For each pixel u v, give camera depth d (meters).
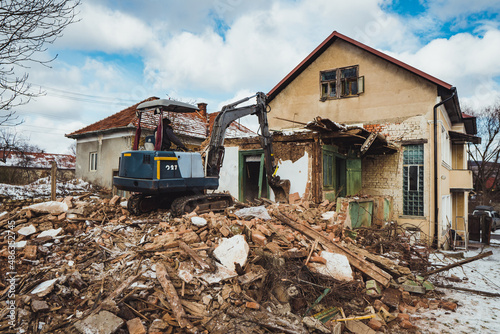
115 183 7.22
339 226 7.12
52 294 3.99
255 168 12.45
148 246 5.11
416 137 10.98
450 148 15.17
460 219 15.93
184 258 4.89
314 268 5.19
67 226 6.12
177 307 3.86
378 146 10.20
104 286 4.27
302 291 4.71
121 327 3.54
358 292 5.05
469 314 5.06
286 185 9.84
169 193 7.61
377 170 11.73
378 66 11.79
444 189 12.39
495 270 7.99
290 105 13.75
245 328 3.75
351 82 12.45
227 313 3.97
